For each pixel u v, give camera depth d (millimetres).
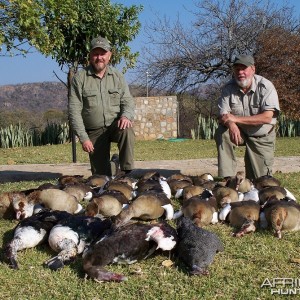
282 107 10602
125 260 1740
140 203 2207
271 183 2832
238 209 2227
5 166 4598
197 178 3098
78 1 6035
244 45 11375
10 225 2264
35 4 3486
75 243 1824
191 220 2102
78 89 3156
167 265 1755
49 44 3908
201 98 12711
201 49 11758
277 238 2064
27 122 11367
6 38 3584
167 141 8703
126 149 3225
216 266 1755
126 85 3268
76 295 1549
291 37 10797
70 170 4176
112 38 6793
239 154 6004
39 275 1693
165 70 12055
